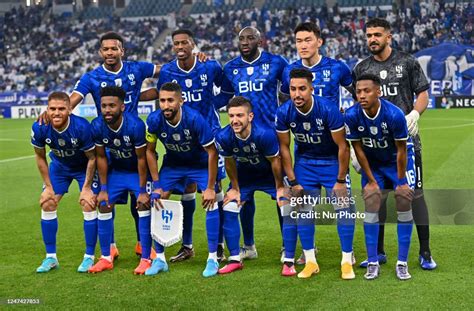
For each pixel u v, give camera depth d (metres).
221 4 60.19
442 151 22.00
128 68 10.20
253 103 10.08
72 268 9.59
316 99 8.69
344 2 56.62
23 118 47.94
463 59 43.66
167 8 61.69
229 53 54.25
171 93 8.86
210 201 9.16
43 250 10.71
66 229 12.34
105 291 8.37
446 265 9.19
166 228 9.20
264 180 9.57
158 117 9.16
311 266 8.91
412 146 8.86
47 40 60.00
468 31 50.94
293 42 53.69
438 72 44.03
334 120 8.61
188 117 9.08
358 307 7.46
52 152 9.73
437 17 51.97
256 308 7.53
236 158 9.22
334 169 9.03
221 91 10.59
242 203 9.43
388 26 9.27
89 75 10.18
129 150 9.38
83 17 62.94
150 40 58.09
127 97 10.23
